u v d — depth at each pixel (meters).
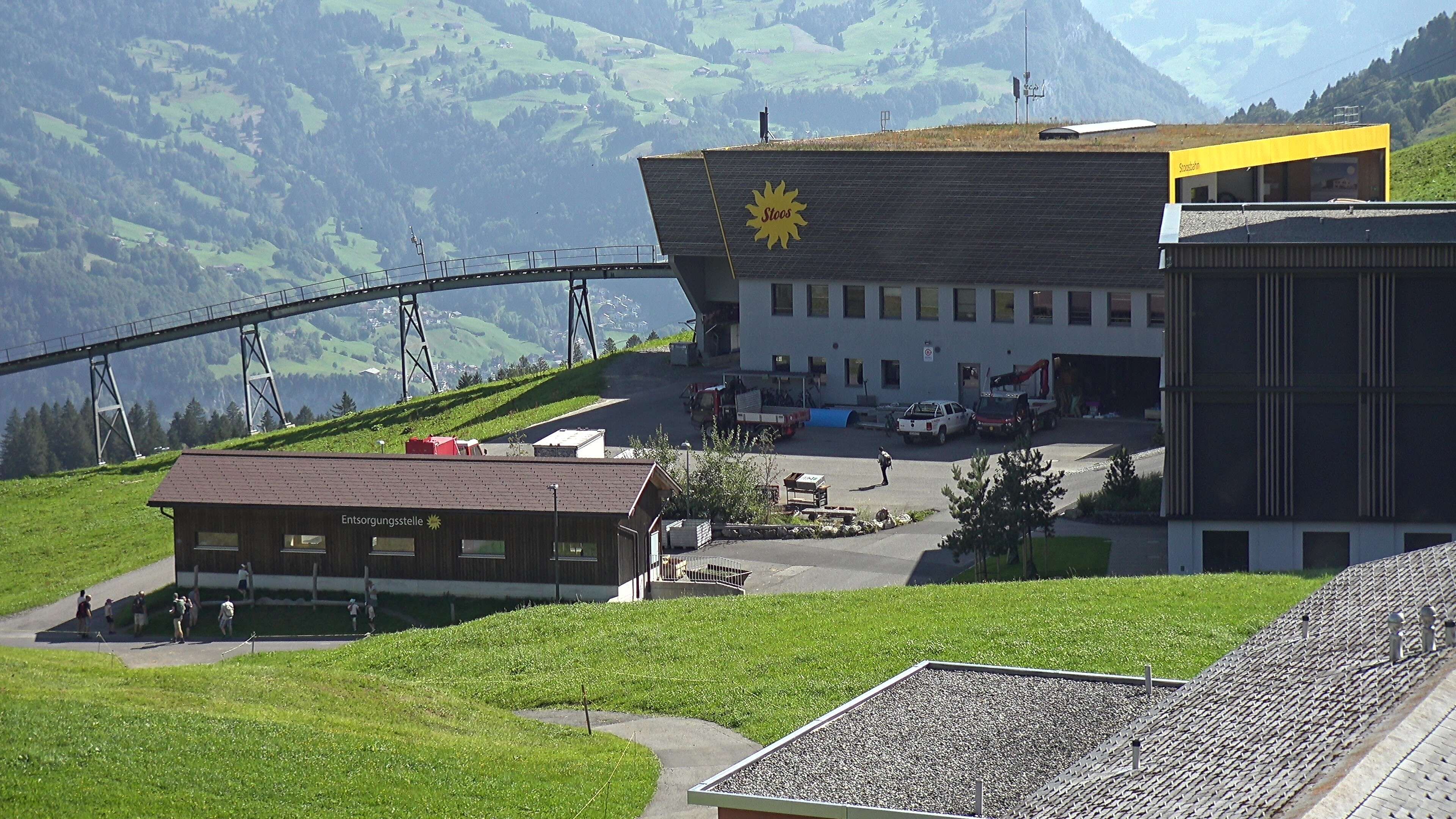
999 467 74.38
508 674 45.78
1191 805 18.75
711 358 103.19
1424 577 25.73
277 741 35.38
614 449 81.56
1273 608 43.25
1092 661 39.06
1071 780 22.33
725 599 52.53
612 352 117.88
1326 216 57.31
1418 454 51.44
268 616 60.78
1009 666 36.88
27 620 62.66
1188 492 53.06
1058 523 64.38
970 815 23.59
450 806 32.41
